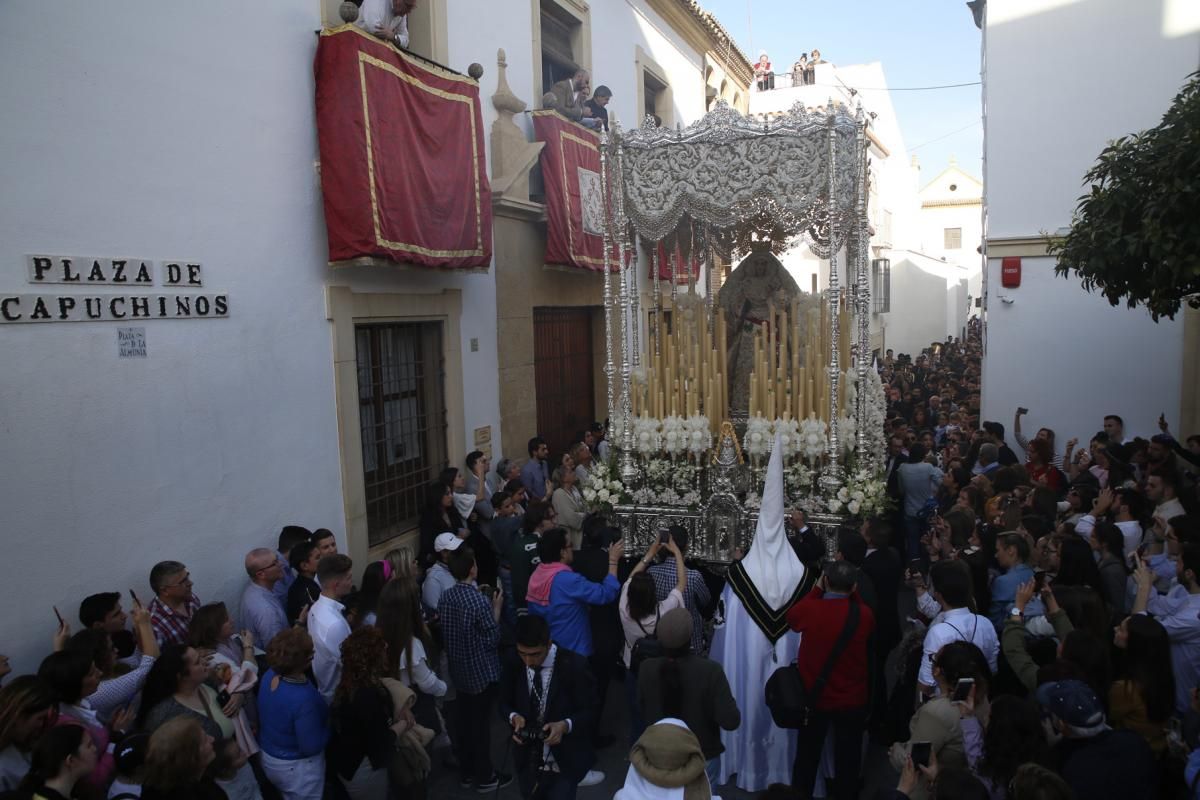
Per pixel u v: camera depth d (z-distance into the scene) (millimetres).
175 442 5504
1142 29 9914
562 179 10594
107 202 5016
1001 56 10523
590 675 4508
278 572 5625
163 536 5410
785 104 25297
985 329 11352
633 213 7520
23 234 4531
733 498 7125
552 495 8711
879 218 27547
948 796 2963
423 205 7434
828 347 7738
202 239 5711
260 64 6230
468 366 9133
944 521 6391
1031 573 5133
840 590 4684
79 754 3242
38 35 4605
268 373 6312
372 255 6805
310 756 4270
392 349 8172
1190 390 9867
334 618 4961
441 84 7797
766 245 8445
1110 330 10312
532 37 10703
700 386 7781
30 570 4574
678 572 5562
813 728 4703
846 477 7012
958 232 43062
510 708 4512
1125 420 10320
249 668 4359
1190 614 4383
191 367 5629
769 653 5277
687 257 8922
